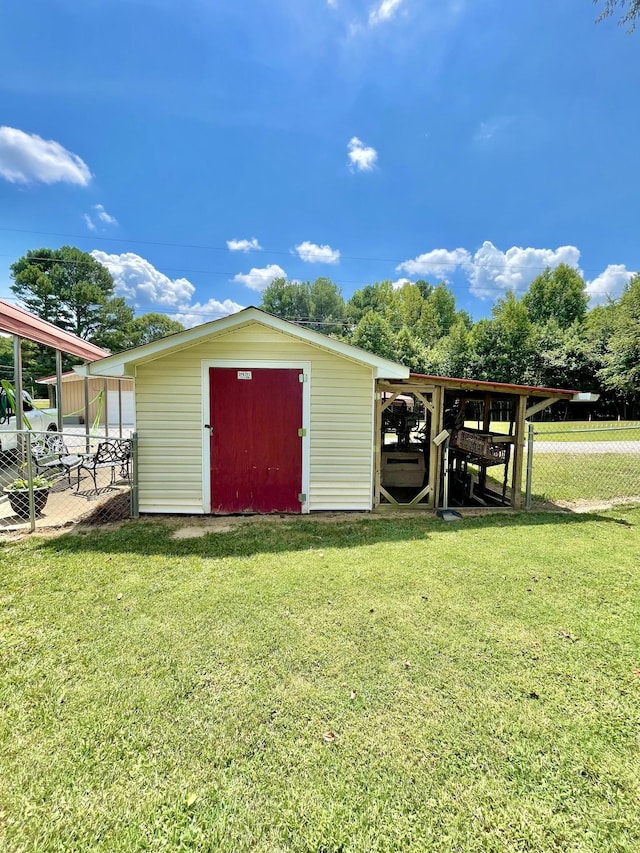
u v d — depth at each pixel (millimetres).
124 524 5008
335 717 1992
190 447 5340
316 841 1443
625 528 4934
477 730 1918
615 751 1805
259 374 5332
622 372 21984
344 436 5504
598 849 1415
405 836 1458
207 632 2693
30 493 4730
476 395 6859
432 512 5676
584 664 2387
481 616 2906
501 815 1531
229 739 1865
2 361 25859
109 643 2568
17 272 33188
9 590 3254
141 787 1639
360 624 2799
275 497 5488
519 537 4594
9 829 1476
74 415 18641
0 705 2047
